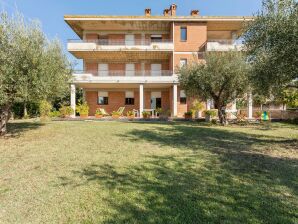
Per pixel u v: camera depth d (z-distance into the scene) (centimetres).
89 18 2759
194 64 1889
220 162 702
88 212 399
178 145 963
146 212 398
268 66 884
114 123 1823
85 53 2880
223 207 416
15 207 418
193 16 2803
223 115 1878
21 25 1034
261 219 376
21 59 989
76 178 557
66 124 1686
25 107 2372
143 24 2934
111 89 3072
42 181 538
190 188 499
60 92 1281
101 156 765
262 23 905
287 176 576
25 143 975
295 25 789
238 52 1745
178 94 2823
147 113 2477
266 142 1046
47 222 371
